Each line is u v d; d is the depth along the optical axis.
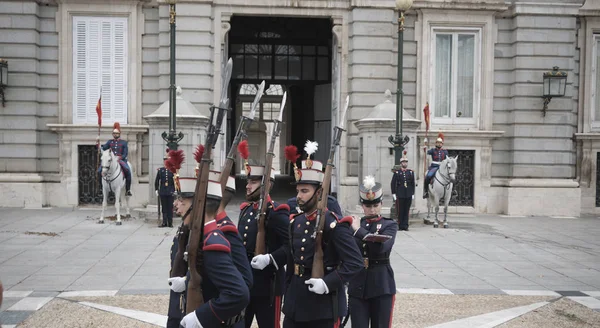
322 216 5.31
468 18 20.45
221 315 4.02
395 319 7.98
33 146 19.61
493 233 16.14
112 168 16.17
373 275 6.19
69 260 11.62
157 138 17.42
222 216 4.76
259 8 19.66
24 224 15.99
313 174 5.48
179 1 19.20
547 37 20.41
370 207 6.54
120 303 8.57
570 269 11.71
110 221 16.83
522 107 20.47
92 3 19.83
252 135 47.44
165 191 15.77
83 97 20.09
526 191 20.30
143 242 13.66
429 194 17.30
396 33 20.23
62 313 8.02
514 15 20.44
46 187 19.81
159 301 8.70
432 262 12.12
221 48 19.69
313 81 26.25
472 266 11.80
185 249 4.47
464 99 20.84
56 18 19.84
